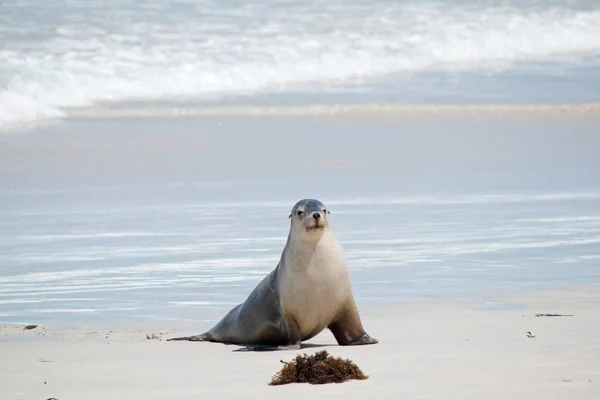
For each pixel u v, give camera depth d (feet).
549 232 165.99
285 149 253.44
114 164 234.79
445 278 132.98
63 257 151.12
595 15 417.90
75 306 121.19
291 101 309.22
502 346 89.92
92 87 311.68
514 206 191.01
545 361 82.48
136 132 268.00
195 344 99.71
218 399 71.72
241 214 185.88
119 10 382.83
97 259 149.59
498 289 125.08
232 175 225.35
